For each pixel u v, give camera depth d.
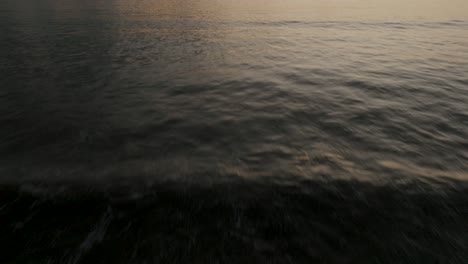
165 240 3.79
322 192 4.73
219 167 5.48
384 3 43.22
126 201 4.49
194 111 8.16
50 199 4.50
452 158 5.73
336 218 4.18
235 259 3.53
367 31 21.38
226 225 4.05
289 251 3.64
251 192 4.74
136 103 8.66
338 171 5.32
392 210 4.32
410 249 3.67
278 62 13.30
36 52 13.99
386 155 5.88
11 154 5.91
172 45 16.58
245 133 6.92
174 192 4.71
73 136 6.72
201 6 38.09
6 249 3.63
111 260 3.50
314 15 30.62
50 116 7.70
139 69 11.99
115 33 19.47
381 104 8.53
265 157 5.86
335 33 20.70
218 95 9.35
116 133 6.89
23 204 4.38
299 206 4.43
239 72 11.78
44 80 10.38
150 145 6.36
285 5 40.88
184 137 6.73
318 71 11.85
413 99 8.88
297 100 8.91
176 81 10.63
